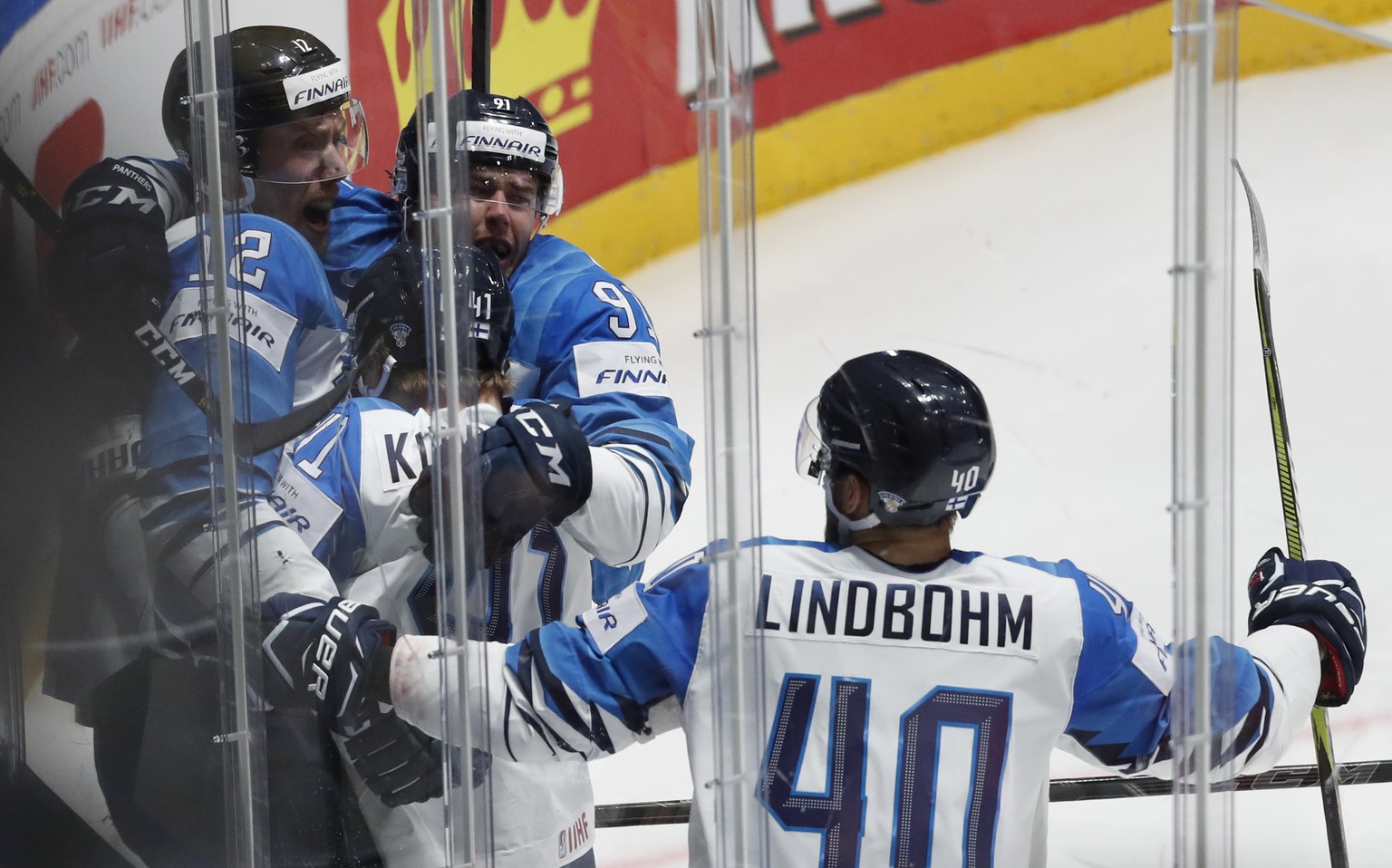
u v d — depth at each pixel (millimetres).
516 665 4660
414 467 4887
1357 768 5527
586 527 5199
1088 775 4883
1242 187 5398
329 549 4941
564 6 5383
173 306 5145
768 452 4852
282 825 4977
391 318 4977
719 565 4172
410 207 5344
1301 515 5898
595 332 5590
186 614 5223
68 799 5645
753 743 4262
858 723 4520
